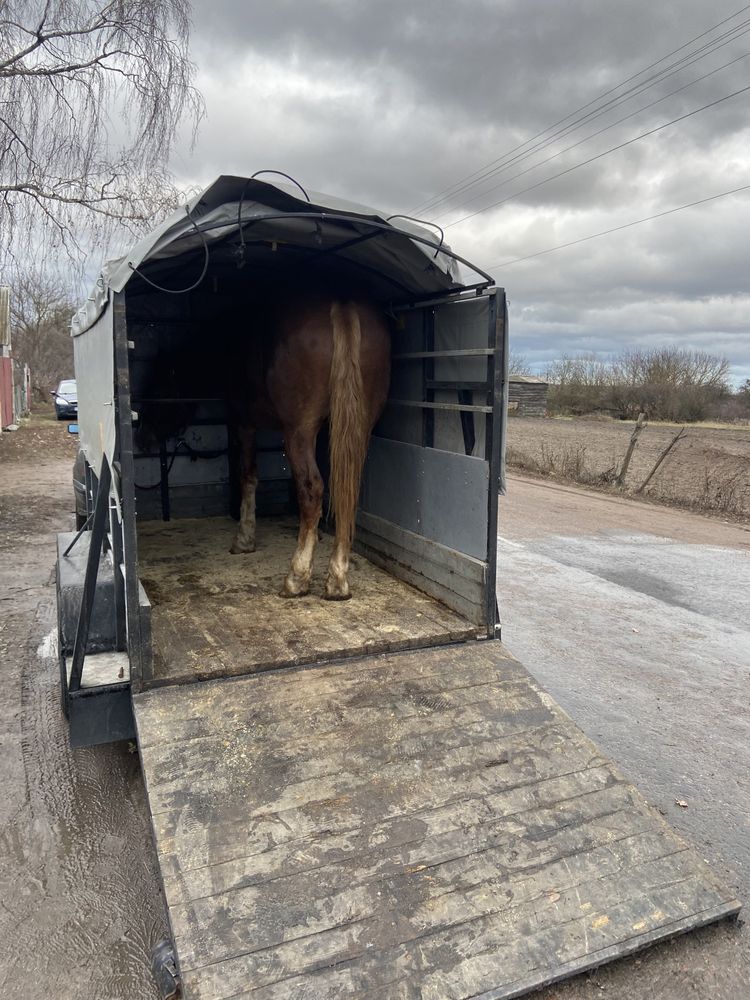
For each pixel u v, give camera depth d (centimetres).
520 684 318
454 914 217
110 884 271
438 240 341
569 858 240
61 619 345
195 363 516
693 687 461
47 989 223
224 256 400
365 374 384
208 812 236
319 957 201
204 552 526
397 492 462
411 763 266
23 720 393
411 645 342
